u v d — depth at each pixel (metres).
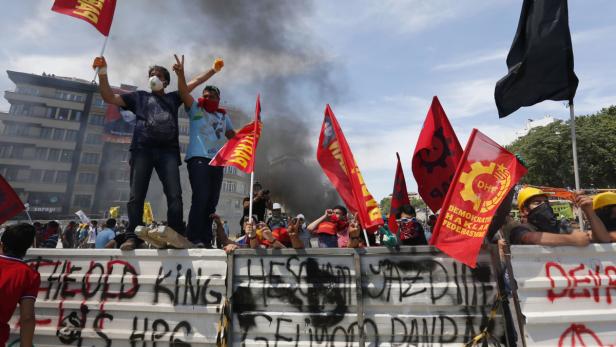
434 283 2.85
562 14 3.64
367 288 2.88
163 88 3.96
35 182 50.62
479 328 2.75
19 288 2.73
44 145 52.00
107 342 3.06
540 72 3.70
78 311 3.16
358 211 3.23
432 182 3.86
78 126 53.84
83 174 52.59
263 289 2.98
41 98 53.25
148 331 3.04
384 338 2.80
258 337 2.91
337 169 3.46
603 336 2.74
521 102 3.82
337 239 4.32
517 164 2.93
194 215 3.82
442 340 2.76
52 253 3.32
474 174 2.94
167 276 3.11
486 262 2.85
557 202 10.50
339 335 2.83
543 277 2.81
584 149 33.56
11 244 2.91
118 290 3.15
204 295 3.03
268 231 3.25
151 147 3.76
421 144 3.96
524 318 2.74
